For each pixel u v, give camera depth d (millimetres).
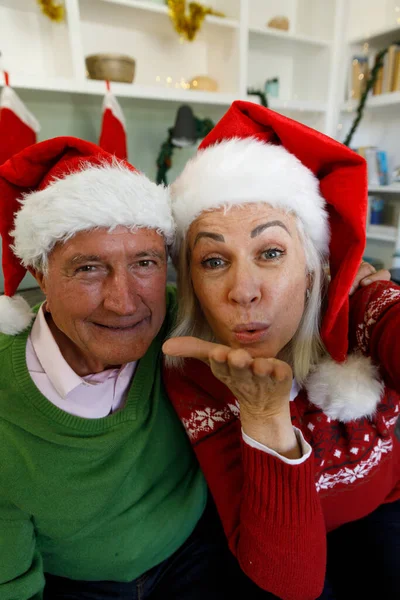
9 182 544
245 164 504
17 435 519
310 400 605
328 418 602
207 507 772
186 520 669
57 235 449
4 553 514
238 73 2020
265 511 475
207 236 510
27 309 619
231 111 578
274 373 390
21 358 559
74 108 1952
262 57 2451
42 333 568
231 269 507
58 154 517
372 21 2320
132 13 1777
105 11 1752
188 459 700
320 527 497
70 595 630
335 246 578
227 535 563
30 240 484
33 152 505
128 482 595
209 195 500
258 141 545
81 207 434
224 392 602
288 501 469
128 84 1726
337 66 2393
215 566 677
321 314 624
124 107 2088
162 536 629
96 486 546
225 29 2014
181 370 646
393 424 649
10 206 562
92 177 460
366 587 653
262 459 467
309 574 496
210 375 614
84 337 496
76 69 1601
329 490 607
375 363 600
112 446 550
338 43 2338
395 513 718
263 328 511
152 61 2076
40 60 1793
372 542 679
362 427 602
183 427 686
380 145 2510
